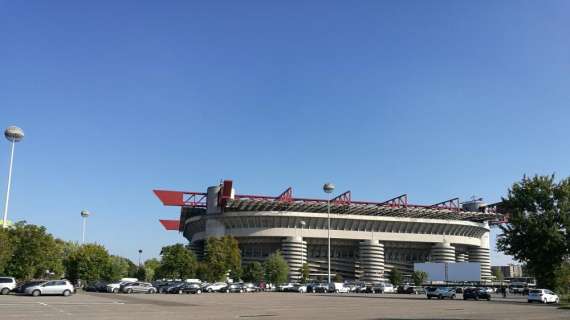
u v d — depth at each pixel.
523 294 104.06
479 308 43.72
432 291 72.06
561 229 58.72
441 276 111.38
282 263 128.75
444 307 44.78
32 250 78.12
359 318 29.95
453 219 170.38
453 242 165.12
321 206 153.75
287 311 36.25
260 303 47.97
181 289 77.19
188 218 175.25
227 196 145.62
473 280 109.75
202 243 169.38
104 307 36.53
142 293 73.75
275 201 149.62
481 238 174.62
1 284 59.19
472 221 172.12
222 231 153.00
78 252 114.19
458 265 110.94
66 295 56.88
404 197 156.88
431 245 166.00
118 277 121.31
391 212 159.62
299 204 152.25
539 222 58.78
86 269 111.31
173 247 114.69
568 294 57.34
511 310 40.78
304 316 31.23
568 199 59.00
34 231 79.25
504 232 62.41
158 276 130.62
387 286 107.25
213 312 33.84
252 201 148.75
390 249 165.12
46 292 55.75
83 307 36.06
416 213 163.12
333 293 97.75
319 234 153.38
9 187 77.12
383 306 45.09
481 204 178.00
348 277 160.12
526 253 60.09
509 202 62.12
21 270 77.06
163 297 58.97
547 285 60.22
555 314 35.50
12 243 76.19
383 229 159.62
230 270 123.12
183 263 112.75
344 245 160.88
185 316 29.72
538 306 49.09
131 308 36.09
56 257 91.12
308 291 105.06
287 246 150.38
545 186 59.53
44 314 29.11
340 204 151.12
